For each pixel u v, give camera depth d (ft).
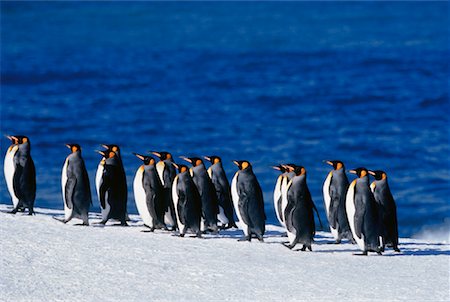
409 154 372.17
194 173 126.62
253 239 126.21
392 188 293.64
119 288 89.92
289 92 637.71
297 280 96.37
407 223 234.17
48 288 88.69
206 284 92.99
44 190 257.55
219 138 422.82
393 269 105.40
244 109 551.18
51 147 374.02
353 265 107.34
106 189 127.95
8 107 533.55
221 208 135.03
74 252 104.32
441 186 294.87
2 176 278.87
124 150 382.01
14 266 96.17
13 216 129.80
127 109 540.93
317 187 281.13
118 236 117.50
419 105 560.61
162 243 114.32
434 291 93.15
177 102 585.63
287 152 376.68
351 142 408.46
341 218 125.29
